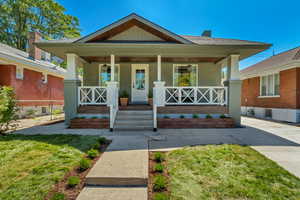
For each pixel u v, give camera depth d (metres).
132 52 6.96
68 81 6.79
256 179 2.52
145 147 3.97
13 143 4.04
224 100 7.26
